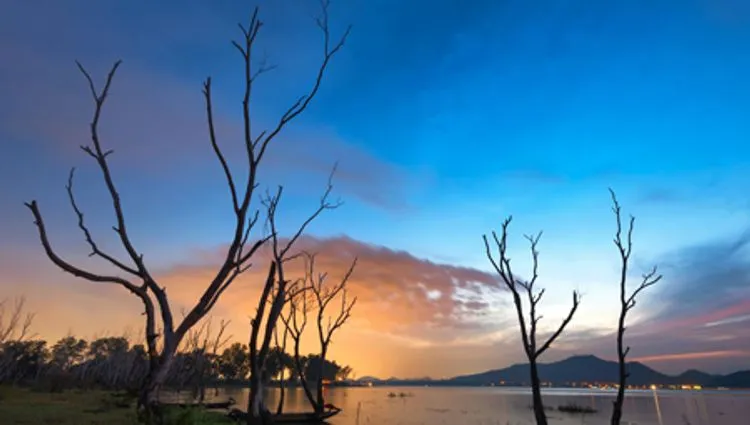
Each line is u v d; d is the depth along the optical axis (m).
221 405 38.56
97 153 11.37
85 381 70.25
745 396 168.75
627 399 133.25
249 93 12.32
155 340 11.74
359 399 95.25
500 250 23.09
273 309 20.86
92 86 11.50
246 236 12.20
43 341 85.00
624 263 20.92
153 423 11.77
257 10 12.65
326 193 21.98
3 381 68.56
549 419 55.41
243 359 129.75
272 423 20.09
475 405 82.31
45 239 10.42
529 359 21.19
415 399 106.38
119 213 11.45
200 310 11.76
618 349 20.30
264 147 12.38
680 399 135.62
